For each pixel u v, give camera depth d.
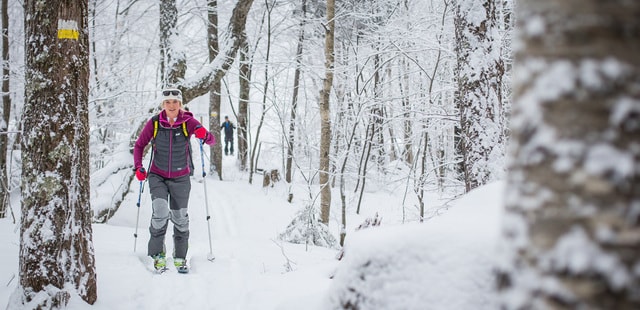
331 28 8.99
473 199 2.30
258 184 15.59
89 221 3.44
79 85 3.37
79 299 3.24
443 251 1.84
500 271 0.82
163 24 11.34
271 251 5.78
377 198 14.47
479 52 5.06
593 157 0.69
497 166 4.85
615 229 0.67
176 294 3.83
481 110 4.99
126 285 3.87
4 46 10.59
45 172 3.20
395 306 1.81
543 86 0.74
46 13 3.24
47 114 3.22
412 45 9.53
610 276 0.66
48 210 3.18
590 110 0.69
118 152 10.09
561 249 0.70
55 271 3.16
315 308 2.37
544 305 0.72
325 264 4.12
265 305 3.30
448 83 9.53
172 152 4.73
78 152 3.34
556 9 0.74
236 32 10.15
